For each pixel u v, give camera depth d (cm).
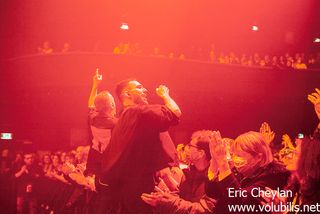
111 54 1533
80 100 1586
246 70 1698
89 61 1531
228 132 1703
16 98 1641
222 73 1669
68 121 1617
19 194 1178
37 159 1216
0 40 1873
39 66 1577
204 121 1672
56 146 1641
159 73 1579
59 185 757
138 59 1555
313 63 1944
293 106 1755
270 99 1731
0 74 1631
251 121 1720
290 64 1809
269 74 1722
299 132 1753
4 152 1411
